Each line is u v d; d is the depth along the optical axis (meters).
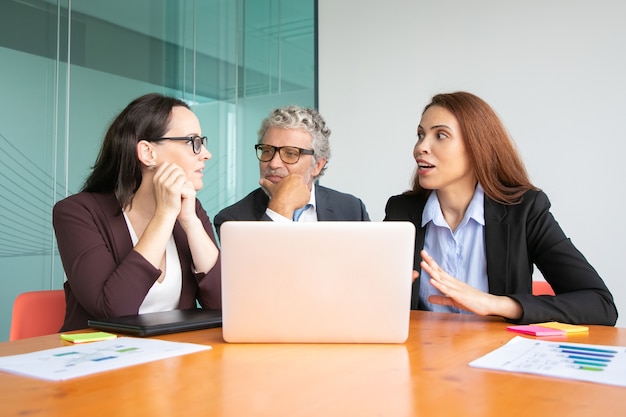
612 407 0.81
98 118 3.79
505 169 2.07
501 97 4.67
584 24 4.36
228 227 1.22
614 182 4.27
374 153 5.16
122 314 1.60
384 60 5.12
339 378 0.96
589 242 4.35
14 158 3.37
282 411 0.78
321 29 5.38
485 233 2.05
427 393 0.87
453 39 4.84
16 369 0.99
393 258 1.23
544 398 0.85
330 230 1.22
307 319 1.24
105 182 1.93
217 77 4.62
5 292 3.32
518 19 4.59
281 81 5.11
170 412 0.78
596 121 4.33
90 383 0.92
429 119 2.10
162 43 4.23
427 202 2.22
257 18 4.93
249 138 4.86
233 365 1.05
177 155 1.85
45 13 3.52
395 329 1.24
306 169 2.56
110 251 1.82
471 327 1.49
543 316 1.55
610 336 1.37
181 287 1.91
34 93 3.47
